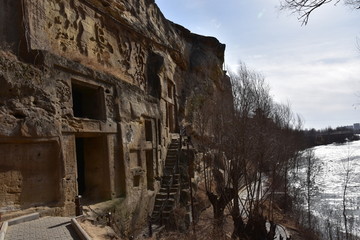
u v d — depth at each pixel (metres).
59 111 9.90
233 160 14.92
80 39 12.90
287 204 25.20
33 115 8.94
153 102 17.53
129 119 13.93
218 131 17.25
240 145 14.72
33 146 9.05
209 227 14.45
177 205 15.16
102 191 11.91
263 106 17.53
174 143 20.55
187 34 30.97
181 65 26.91
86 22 13.41
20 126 8.55
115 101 13.06
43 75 9.39
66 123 10.14
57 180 9.44
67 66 10.44
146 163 16.12
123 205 11.92
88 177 12.24
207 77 30.94
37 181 9.07
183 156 19.05
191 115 26.75
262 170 16.11
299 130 40.12
